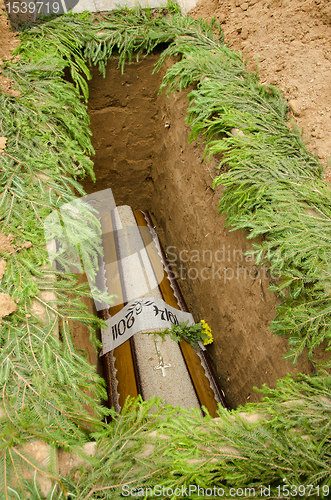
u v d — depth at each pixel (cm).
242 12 367
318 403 147
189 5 408
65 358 148
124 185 461
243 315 261
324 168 237
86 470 119
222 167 262
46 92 260
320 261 183
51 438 120
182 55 326
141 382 243
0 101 241
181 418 138
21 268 168
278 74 309
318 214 203
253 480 125
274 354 222
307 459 127
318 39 312
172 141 364
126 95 373
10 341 145
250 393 257
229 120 250
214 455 125
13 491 108
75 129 262
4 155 212
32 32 312
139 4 367
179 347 273
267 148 237
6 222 181
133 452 123
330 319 175
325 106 272
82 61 316
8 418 124
